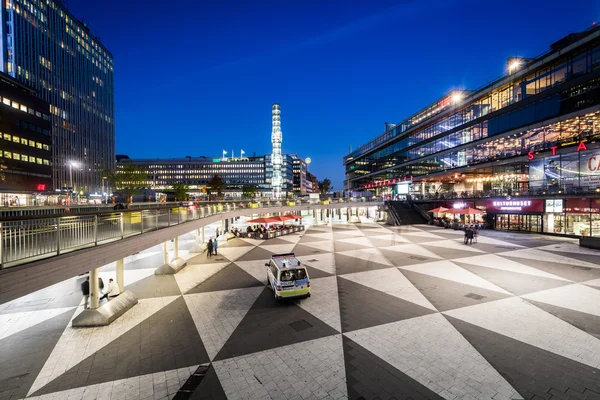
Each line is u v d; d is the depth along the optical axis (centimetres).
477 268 1906
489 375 786
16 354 920
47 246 773
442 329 1057
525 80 3603
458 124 4862
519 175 3759
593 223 2777
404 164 6669
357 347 945
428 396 711
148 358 894
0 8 7606
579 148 2919
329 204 4853
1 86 5700
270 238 3384
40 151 6562
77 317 1112
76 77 9962
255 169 16438
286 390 741
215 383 773
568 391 716
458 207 4409
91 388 756
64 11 9525
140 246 1175
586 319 1114
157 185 16462
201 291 1519
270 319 1168
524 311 1202
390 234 3594
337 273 1845
